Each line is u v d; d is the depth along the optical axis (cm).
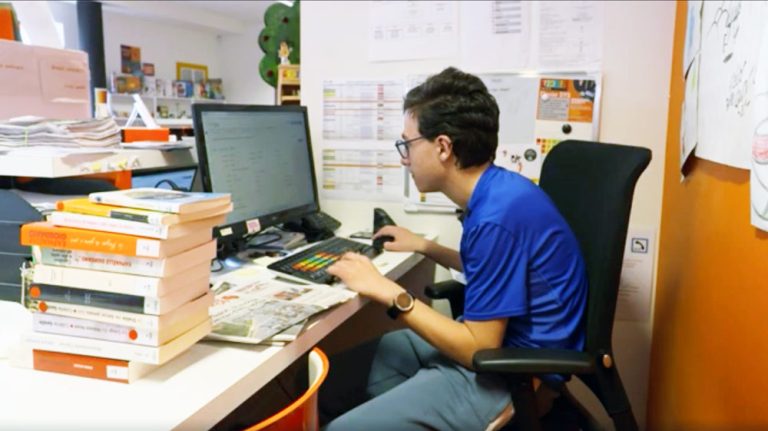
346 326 212
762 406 85
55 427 67
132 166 127
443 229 196
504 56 182
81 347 81
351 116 200
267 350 92
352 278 125
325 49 201
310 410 76
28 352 83
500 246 113
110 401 74
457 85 123
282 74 227
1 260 108
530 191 119
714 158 113
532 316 117
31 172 106
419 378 121
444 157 125
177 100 870
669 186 166
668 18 169
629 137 176
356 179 203
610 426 186
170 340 82
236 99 960
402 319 119
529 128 182
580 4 174
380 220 191
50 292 81
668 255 162
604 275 109
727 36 108
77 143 119
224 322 100
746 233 96
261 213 163
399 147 138
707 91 121
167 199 83
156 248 77
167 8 768
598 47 175
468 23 184
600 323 109
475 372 115
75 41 722
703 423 117
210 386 79
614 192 110
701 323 122
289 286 125
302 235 182
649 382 183
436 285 159
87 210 80
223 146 151
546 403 123
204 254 88
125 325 79
